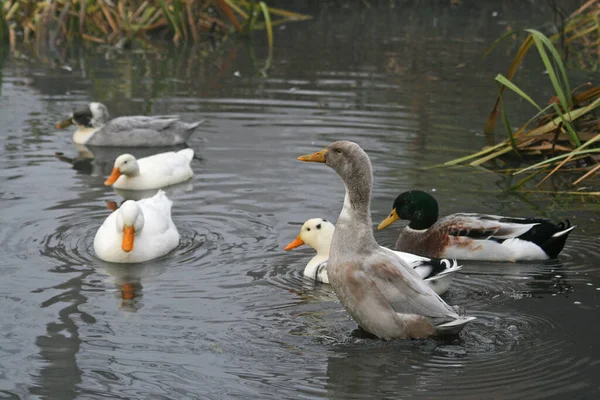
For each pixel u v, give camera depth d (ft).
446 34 98.53
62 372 27.40
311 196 46.03
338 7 117.08
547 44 51.03
